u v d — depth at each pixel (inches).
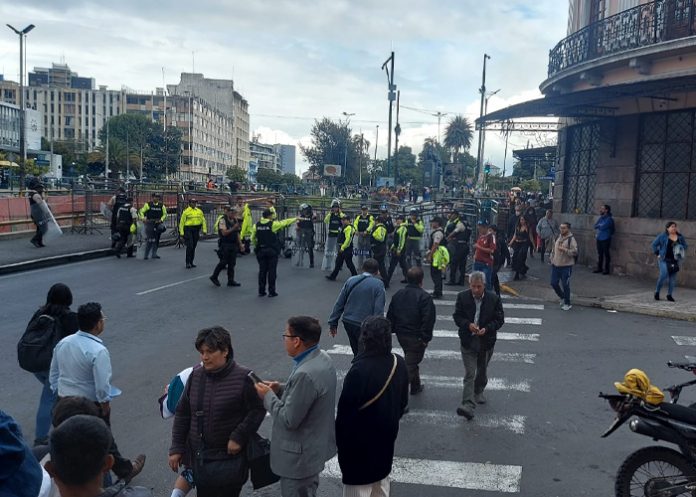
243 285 628.1
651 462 202.7
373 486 177.3
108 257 791.7
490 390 335.6
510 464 247.3
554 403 316.8
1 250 751.7
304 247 772.6
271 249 569.3
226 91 6289.4
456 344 431.5
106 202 1007.0
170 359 374.9
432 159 1370.6
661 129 673.0
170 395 185.6
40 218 796.0
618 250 711.1
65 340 218.2
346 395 172.9
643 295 589.3
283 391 176.4
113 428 275.1
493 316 299.4
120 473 218.8
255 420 169.3
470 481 232.8
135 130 4077.3
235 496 171.6
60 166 3309.5
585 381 352.2
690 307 535.5
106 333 431.5
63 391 214.1
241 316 492.1
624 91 585.0
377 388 172.6
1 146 2797.7
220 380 171.0
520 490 226.2
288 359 380.2
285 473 169.3
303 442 169.2
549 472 240.8
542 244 828.0
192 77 6274.6
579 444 267.4
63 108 6013.8
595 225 717.9
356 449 172.9
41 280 617.0
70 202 978.7
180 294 572.1
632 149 697.0
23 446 113.3
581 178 800.9
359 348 318.0
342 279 688.4
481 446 264.4
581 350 415.5
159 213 783.7
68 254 746.2
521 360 391.5
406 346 319.0
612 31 673.0
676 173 659.4
